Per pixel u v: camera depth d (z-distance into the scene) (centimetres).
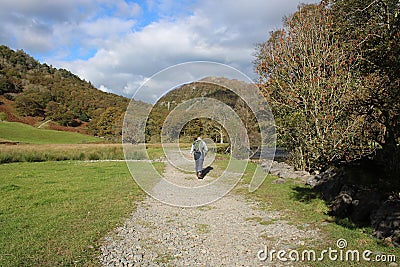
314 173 1172
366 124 865
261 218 657
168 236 545
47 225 588
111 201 812
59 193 912
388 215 514
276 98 1262
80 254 450
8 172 1445
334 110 970
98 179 1202
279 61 1229
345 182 716
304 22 1185
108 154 2294
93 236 530
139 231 573
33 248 467
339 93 936
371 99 639
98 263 423
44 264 413
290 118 1120
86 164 1856
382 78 601
